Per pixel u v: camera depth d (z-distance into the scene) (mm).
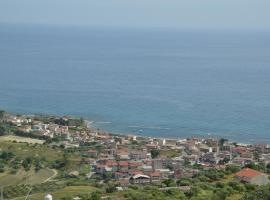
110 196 152500
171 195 142250
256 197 128500
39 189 193250
